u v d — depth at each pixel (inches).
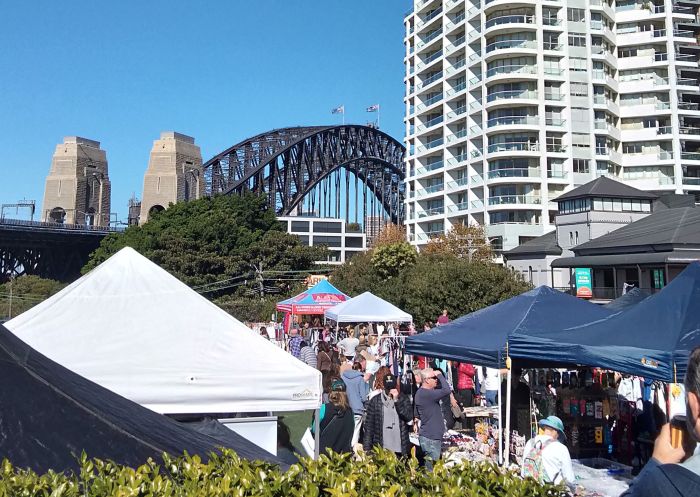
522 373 485.1
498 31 2598.4
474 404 574.6
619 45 2800.2
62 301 277.7
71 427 165.2
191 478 139.4
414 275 1820.9
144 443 170.1
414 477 143.8
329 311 915.4
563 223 2110.0
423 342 447.5
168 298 283.9
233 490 129.0
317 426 286.4
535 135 2554.1
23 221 3361.2
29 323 268.2
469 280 1550.2
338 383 328.8
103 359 259.6
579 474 357.1
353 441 398.0
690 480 82.4
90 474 135.8
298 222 5270.7
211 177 4527.6
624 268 1681.8
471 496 129.0
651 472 87.0
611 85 2714.1
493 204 2524.6
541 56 2573.8
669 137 2701.8
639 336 303.3
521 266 2257.6
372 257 2404.0
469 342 405.4
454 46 2888.8
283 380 269.4
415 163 3127.5
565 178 2549.2
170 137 4419.3
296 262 2812.5
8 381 169.3
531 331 380.5
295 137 4690.0
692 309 299.4
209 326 279.3
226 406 263.3
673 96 2726.4
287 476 137.3
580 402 408.8
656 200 2047.2
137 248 2637.8
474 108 2691.9
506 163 2554.1
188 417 282.7
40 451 155.4
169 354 265.9
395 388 343.0
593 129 2610.7
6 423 158.2
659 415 391.5
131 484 130.3
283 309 1154.0
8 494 123.6
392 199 5792.3
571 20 2640.3
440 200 2960.1
